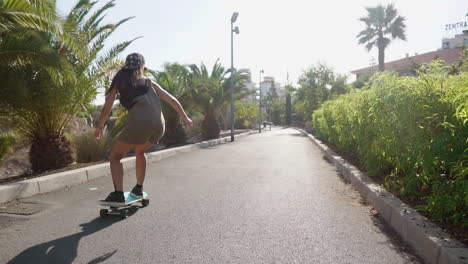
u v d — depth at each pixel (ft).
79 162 32.55
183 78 68.23
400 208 12.16
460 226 10.46
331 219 13.20
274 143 61.05
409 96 13.70
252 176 23.57
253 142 65.21
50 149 27.63
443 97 12.98
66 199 16.96
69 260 9.48
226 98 82.53
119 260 9.48
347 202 15.89
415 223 10.49
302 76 138.51
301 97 141.28
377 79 16.98
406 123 14.08
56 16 20.93
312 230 11.90
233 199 16.55
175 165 30.14
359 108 21.02
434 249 8.95
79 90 28.30
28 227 12.37
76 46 23.03
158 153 35.32
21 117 26.89
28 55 21.80
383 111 15.81
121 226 12.42
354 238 11.12
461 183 10.52
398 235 11.44
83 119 53.62
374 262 9.29
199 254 9.87
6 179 24.09
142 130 12.82
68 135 36.45
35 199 16.93
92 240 11.00
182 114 14.39
